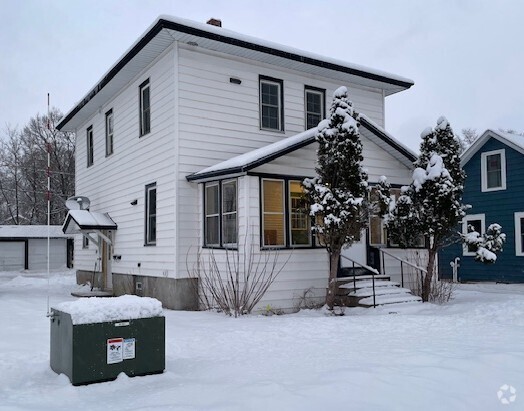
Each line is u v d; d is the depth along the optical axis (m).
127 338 6.19
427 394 5.25
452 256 24.92
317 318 11.17
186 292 13.74
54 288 21.97
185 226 13.90
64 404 5.21
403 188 13.97
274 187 13.09
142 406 4.98
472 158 24.34
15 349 7.94
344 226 11.84
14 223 48.88
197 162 14.17
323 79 16.98
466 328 9.39
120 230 17.56
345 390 5.30
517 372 6.02
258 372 6.28
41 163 47.12
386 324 9.96
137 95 16.48
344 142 11.99
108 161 18.84
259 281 12.59
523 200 22.14
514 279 22.28
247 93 15.27
